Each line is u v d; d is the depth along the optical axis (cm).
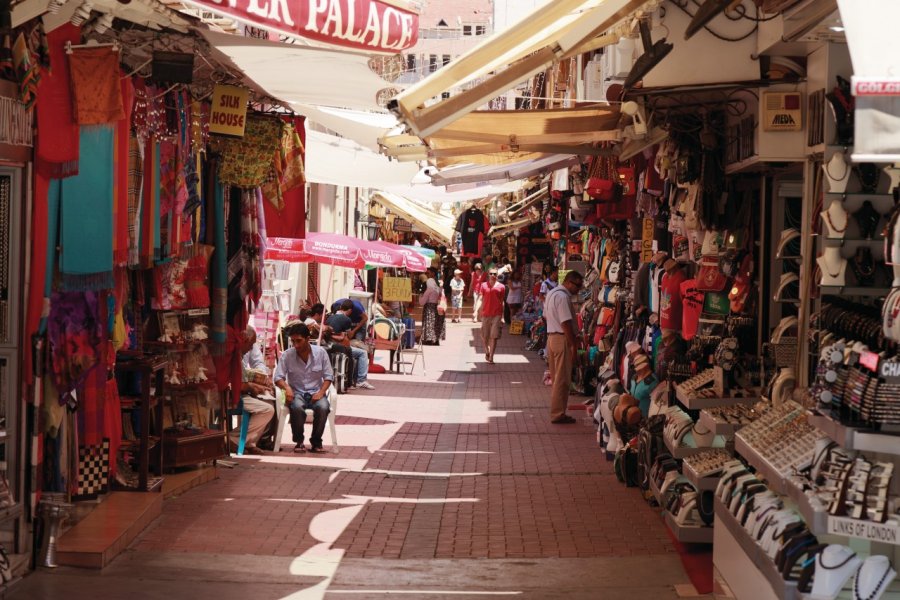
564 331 1630
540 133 1053
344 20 748
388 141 1145
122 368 952
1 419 739
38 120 723
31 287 738
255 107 1173
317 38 741
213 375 1159
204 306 1077
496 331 2659
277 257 1728
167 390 1116
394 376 2339
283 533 910
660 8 849
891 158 380
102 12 750
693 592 745
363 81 906
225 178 1118
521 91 3278
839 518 482
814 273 755
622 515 997
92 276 754
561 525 958
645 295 1332
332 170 1443
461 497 1084
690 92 868
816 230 762
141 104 861
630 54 1038
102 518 866
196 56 887
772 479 578
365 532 925
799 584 504
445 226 3241
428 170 1441
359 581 775
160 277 1030
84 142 746
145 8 746
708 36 841
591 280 2055
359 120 1113
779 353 805
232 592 738
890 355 511
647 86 855
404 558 844
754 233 959
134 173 862
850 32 388
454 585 768
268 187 1139
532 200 2742
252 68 880
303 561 826
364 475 1191
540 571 807
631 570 807
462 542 897
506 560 839
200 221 1093
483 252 4956
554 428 1588
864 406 494
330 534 914
